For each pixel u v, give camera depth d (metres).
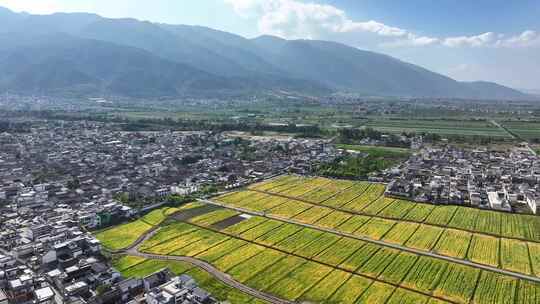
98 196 190.25
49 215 158.50
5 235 136.75
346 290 106.12
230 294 104.81
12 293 100.00
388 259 124.50
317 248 133.62
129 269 119.44
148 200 188.38
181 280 104.81
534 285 106.69
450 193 190.50
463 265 119.38
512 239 139.00
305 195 198.62
